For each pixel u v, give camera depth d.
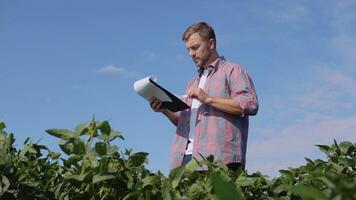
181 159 4.39
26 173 2.45
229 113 4.15
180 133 4.44
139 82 4.18
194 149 4.23
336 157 3.31
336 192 0.91
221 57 4.48
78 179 2.29
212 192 2.38
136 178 2.47
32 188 2.41
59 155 2.69
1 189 2.28
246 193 2.82
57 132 2.37
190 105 4.48
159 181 2.40
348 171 3.18
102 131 2.38
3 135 2.60
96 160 2.34
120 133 2.38
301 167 3.19
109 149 2.34
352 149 3.35
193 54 4.45
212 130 4.17
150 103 4.29
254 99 4.17
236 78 4.24
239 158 4.15
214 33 4.50
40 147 2.64
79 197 2.36
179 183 2.53
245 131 4.30
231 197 0.82
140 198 2.32
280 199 2.84
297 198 2.83
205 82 4.42
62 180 2.53
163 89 4.07
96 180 2.25
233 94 4.22
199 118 4.29
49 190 2.52
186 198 2.43
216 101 4.10
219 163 2.74
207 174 2.53
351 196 0.90
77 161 2.39
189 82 4.72
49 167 2.63
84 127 2.38
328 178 0.93
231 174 2.77
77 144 2.36
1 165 2.38
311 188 0.94
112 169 2.33
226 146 4.13
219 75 4.34
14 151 2.61
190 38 4.45
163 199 2.34
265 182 2.97
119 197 2.37
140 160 2.42
